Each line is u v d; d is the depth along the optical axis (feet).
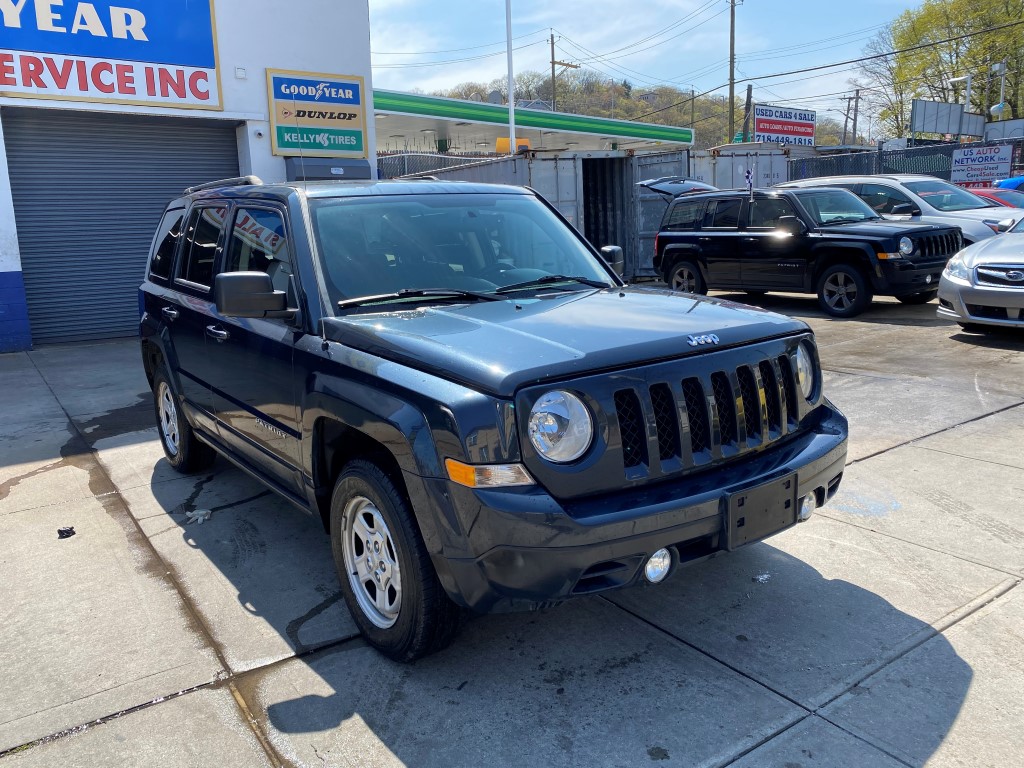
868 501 15.31
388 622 10.61
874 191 44.04
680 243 42.75
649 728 9.09
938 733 8.82
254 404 13.30
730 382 10.00
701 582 12.48
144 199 42.16
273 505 16.55
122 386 28.58
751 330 10.63
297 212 12.72
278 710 9.70
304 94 44.45
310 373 11.25
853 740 8.75
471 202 14.29
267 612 12.14
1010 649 10.35
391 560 10.43
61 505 16.90
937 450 17.88
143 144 41.70
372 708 9.66
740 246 39.73
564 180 53.16
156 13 39.52
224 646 11.19
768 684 9.81
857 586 12.14
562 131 111.96
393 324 10.75
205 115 41.52
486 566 8.87
